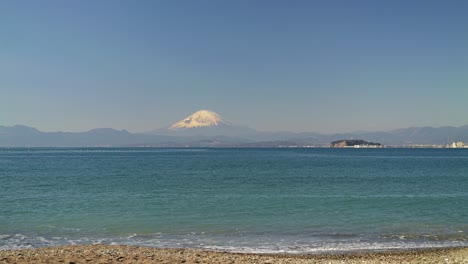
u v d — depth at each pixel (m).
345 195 41.59
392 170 82.81
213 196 40.72
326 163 114.31
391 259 18.94
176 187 48.88
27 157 165.75
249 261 17.83
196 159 144.50
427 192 44.56
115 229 25.84
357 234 24.53
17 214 30.64
